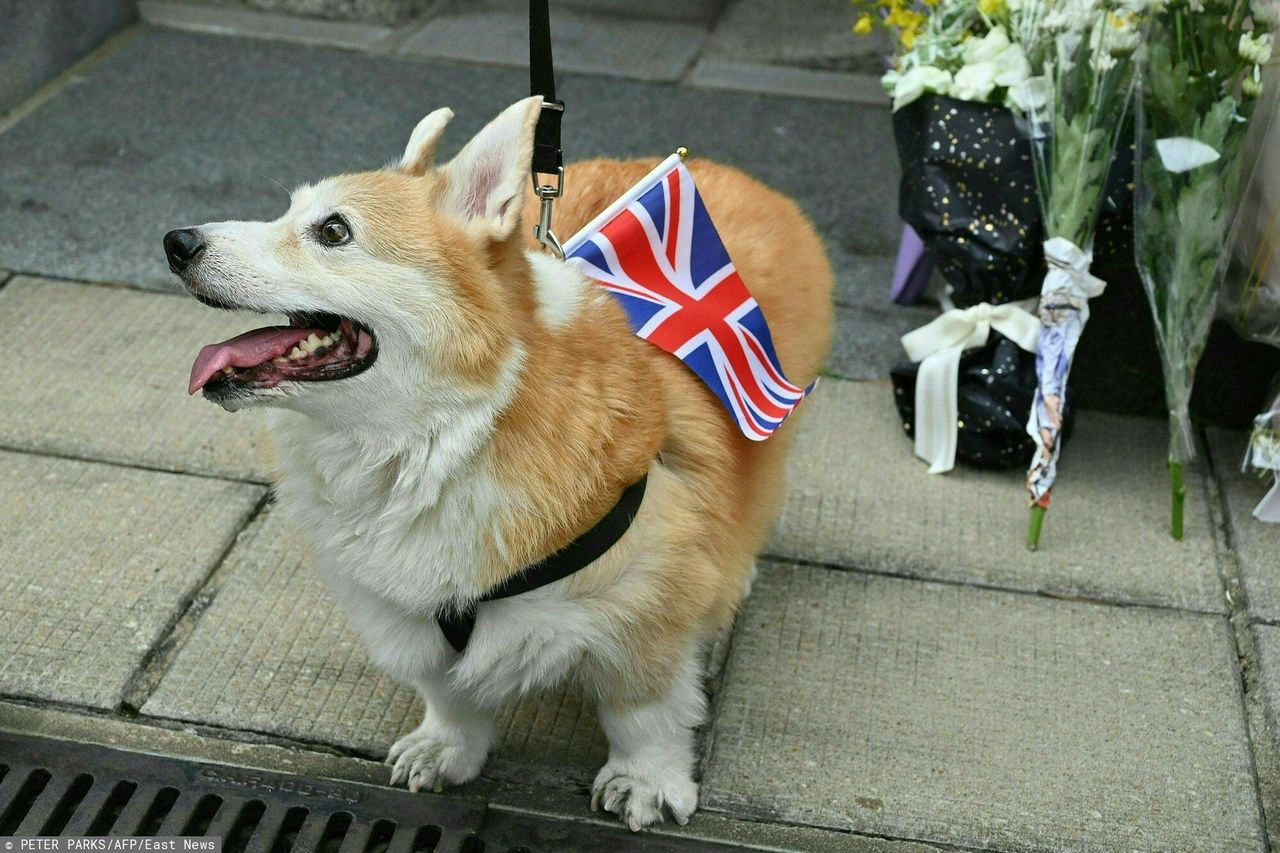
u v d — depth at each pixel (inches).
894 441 160.4
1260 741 117.5
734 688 121.7
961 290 156.9
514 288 87.7
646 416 92.8
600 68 257.9
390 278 82.6
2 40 221.9
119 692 116.9
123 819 104.4
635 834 106.8
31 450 148.1
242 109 232.8
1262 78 135.1
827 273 129.4
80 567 131.8
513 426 86.2
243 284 82.7
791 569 137.3
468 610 92.7
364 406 84.7
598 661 97.9
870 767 113.3
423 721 115.7
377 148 221.8
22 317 171.8
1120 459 158.2
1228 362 158.7
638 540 93.0
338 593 99.4
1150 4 131.7
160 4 273.0
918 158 153.7
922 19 156.9
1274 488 142.8
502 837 105.9
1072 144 137.6
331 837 106.6
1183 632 129.9
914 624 130.3
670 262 106.0
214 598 129.5
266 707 117.0
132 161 213.0
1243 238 145.1
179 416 156.0
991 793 111.0
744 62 264.5
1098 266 155.0
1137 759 114.9
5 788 106.5
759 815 108.7
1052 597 134.5
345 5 270.8
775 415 105.1
